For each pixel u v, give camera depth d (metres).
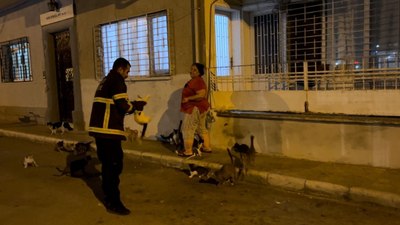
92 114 5.04
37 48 13.31
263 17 9.04
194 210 5.18
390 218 4.71
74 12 11.23
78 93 11.52
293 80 7.30
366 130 6.18
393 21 6.95
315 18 8.00
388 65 7.01
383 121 5.98
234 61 9.30
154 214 5.06
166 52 9.07
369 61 7.24
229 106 8.01
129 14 9.70
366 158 6.24
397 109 6.14
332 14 7.70
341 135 6.43
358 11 7.34
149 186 6.35
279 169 6.30
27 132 11.76
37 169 7.73
